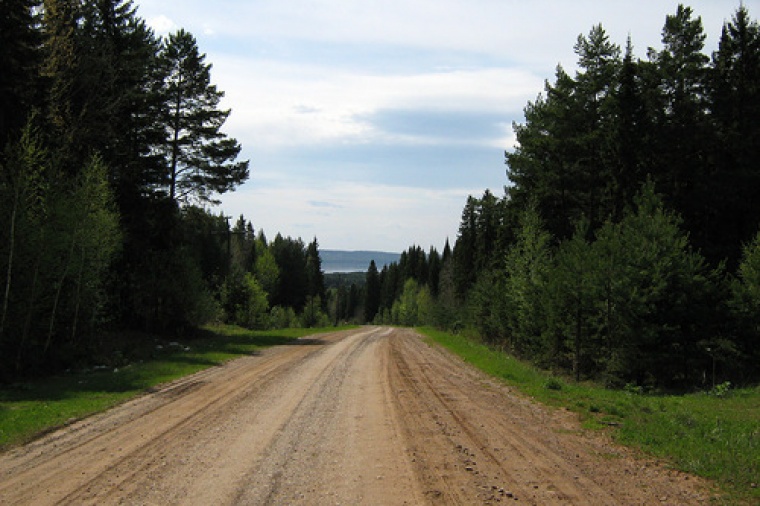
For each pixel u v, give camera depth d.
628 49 31.78
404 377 16.50
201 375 16.69
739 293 19.48
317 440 8.54
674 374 19.22
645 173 30.81
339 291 172.25
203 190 31.77
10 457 7.61
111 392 13.34
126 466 7.10
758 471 6.75
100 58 24.36
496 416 10.55
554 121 36.62
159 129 29.52
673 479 6.52
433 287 121.94
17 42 19.08
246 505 5.63
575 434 9.02
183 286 29.22
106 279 25.03
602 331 21.47
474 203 79.19
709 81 31.52
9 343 16.95
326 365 19.55
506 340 33.88
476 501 5.74
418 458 7.47
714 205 28.27
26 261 17.22
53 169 18.53
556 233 37.28
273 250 105.94
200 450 7.91
